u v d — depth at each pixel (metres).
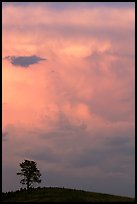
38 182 121.12
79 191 114.06
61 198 106.38
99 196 108.75
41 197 109.25
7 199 110.94
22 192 117.00
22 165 121.19
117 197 108.38
